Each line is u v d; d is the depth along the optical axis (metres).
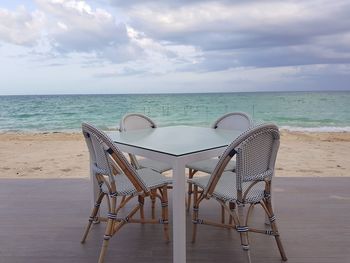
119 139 2.04
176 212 1.51
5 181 3.38
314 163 5.54
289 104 18.73
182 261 1.51
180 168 1.51
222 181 1.84
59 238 1.98
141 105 20.19
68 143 8.46
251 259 1.70
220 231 2.07
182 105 20.31
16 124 13.80
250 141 1.47
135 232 2.06
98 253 1.79
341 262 1.66
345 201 2.62
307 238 1.94
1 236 2.02
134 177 1.64
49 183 3.29
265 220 2.17
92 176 2.20
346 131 10.44
